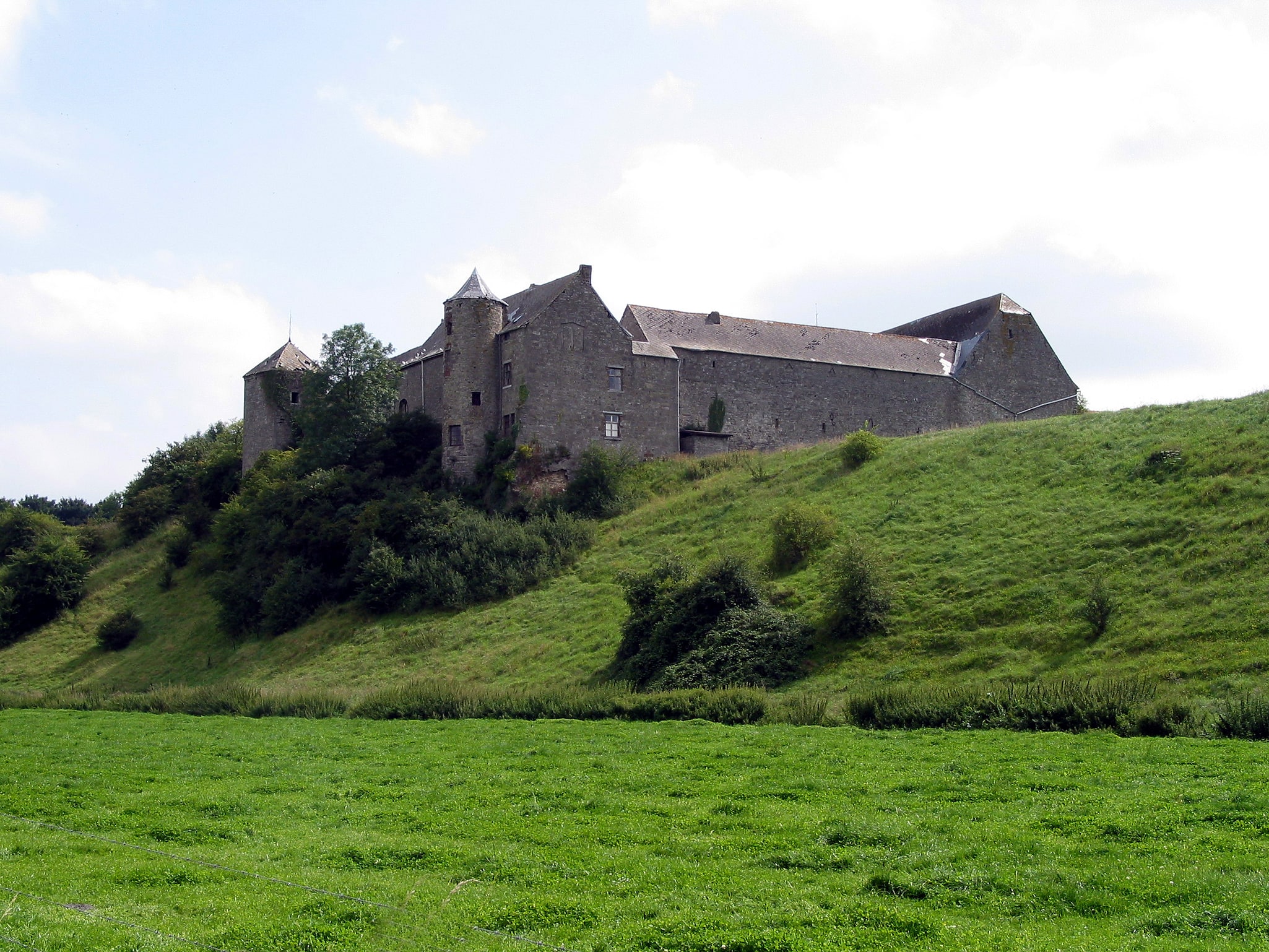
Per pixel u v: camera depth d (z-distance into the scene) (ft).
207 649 194.39
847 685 113.60
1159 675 98.07
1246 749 67.31
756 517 173.17
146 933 39.47
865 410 257.14
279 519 210.38
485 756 79.77
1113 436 160.56
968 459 168.76
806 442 247.29
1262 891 40.22
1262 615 102.37
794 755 73.26
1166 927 37.99
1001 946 36.70
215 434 308.81
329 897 43.24
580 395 215.51
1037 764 65.87
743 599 133.49
